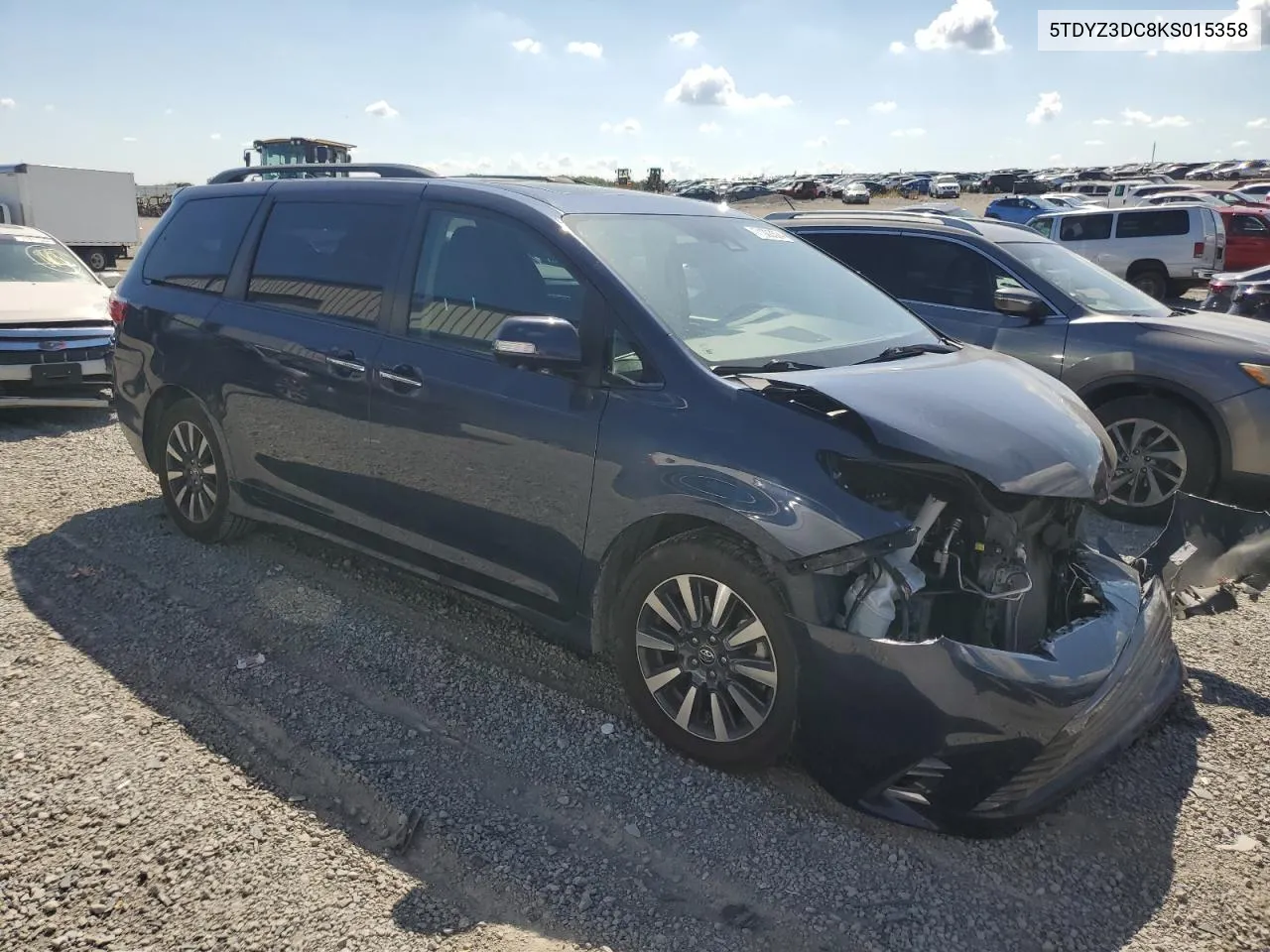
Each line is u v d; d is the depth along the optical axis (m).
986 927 2.54
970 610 3.01
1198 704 3.74
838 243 7.21
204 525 4.92
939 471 2.81
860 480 2.86
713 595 3.08
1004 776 2.70
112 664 3.74
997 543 2.97
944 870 2.75
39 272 8.96
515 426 3.46
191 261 4.95
